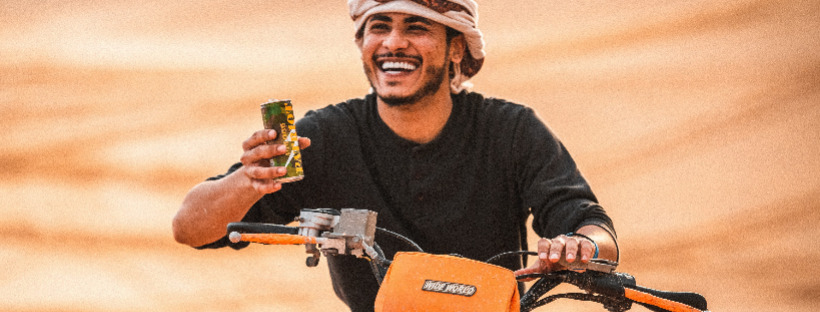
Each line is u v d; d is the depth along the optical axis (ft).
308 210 14.07
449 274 12.12
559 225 17.17
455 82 18.76
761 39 69.51
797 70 64.23
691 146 54.39
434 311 11.90
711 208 47.21
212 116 60.90
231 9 81.41
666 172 51.26
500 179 18.48
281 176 14.16
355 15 18.21
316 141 18.49
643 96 62.08
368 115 18.81
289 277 41.09
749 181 49.93
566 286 39.81
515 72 67.31
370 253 13.51
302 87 66.39
